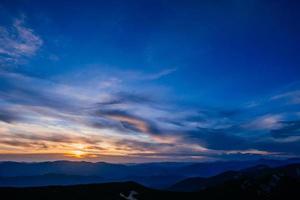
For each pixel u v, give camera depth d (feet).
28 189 283.38
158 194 326.85
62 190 291.99
